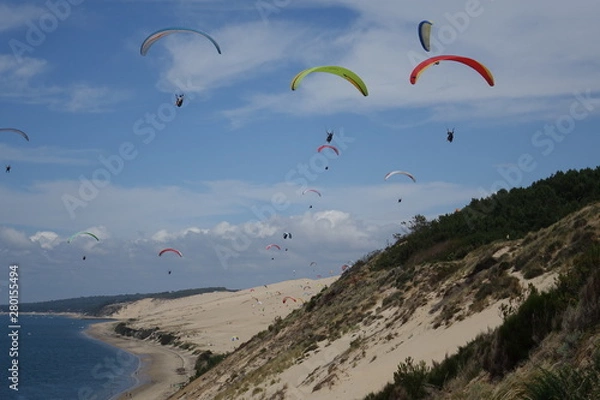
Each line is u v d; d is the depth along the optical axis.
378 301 33.62
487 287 20.72
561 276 13.09
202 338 109.69
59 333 182.00
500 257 24.50
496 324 16.92
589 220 21.55
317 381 23.45
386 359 20.80
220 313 160.00
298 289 166.00
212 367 52.19
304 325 40.28
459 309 21.08
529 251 22.28
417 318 24.03
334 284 47.75
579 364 9.54
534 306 12.31
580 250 19.81
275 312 131.62
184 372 75.69
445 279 26.94
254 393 26.92
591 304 10.71
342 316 34.53
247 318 131.38
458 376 13.27
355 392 18.39
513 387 10.33
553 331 11.48
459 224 39.38
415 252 39.38
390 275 37.19
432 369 14.93
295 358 30.55
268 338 44.56
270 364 32.47
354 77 25.08
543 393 9.01
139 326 167.12
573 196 35.56
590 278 11.09
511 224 33.75
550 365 10.28
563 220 23.84
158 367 83.00
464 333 18.06
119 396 60.25
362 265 48.75
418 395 13.90
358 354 23.78
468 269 26.44
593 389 8.54
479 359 13.05
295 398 22.12
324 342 31.08
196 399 38.44
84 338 158.12
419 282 31.42
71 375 79.50
